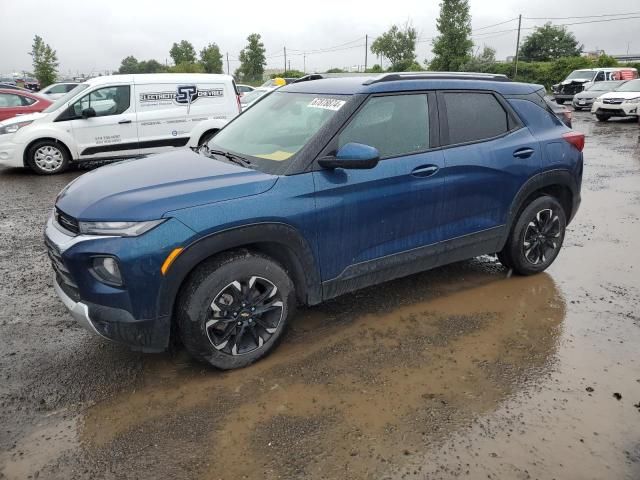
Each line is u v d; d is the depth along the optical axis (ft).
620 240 18.86
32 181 30.55
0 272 16.02
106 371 10.71
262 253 10.60
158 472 8.07
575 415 9.34
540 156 14.21
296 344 11.71
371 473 8.02
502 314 13.15
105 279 9.32
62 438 8.81
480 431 8.93
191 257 9.49
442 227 12.83
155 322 9.52
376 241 11.84
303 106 12.41
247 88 88.79
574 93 87.45
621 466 8.17
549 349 11.52
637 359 11.14
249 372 10.62
